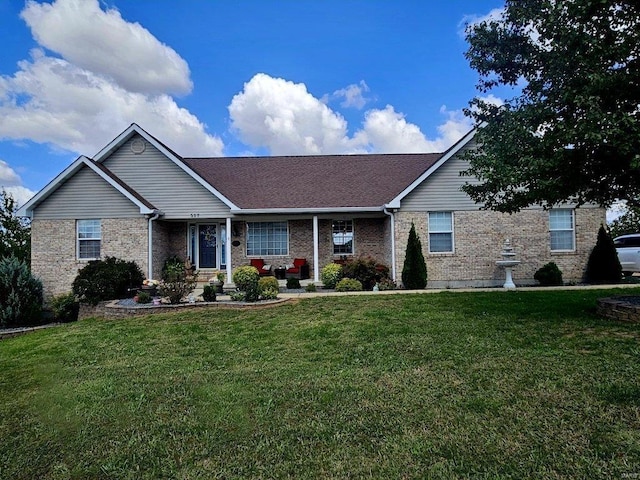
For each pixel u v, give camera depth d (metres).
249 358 6.93
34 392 5.75
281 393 5.17
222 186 18.34
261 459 3.67
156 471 3.55
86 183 16.05
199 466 3.61
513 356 6.11
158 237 16.88
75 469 3.64
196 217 16.75
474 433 3.92
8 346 9.30
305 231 18.25
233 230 18.25
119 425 4.48
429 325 8.42
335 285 15.46
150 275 15.93
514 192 8.99
